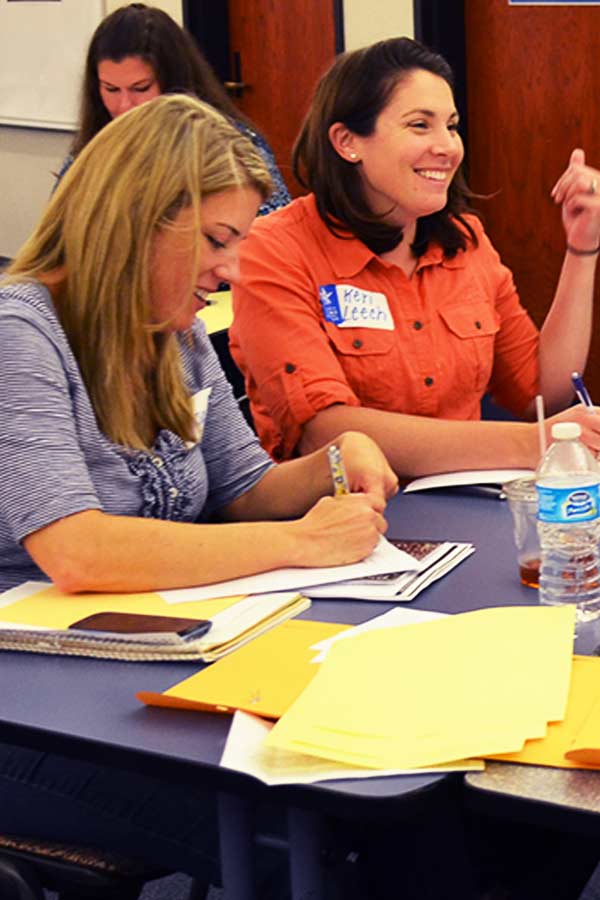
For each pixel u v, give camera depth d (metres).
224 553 2.69
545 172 8.05
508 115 8.12
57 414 2.71
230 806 2.12
